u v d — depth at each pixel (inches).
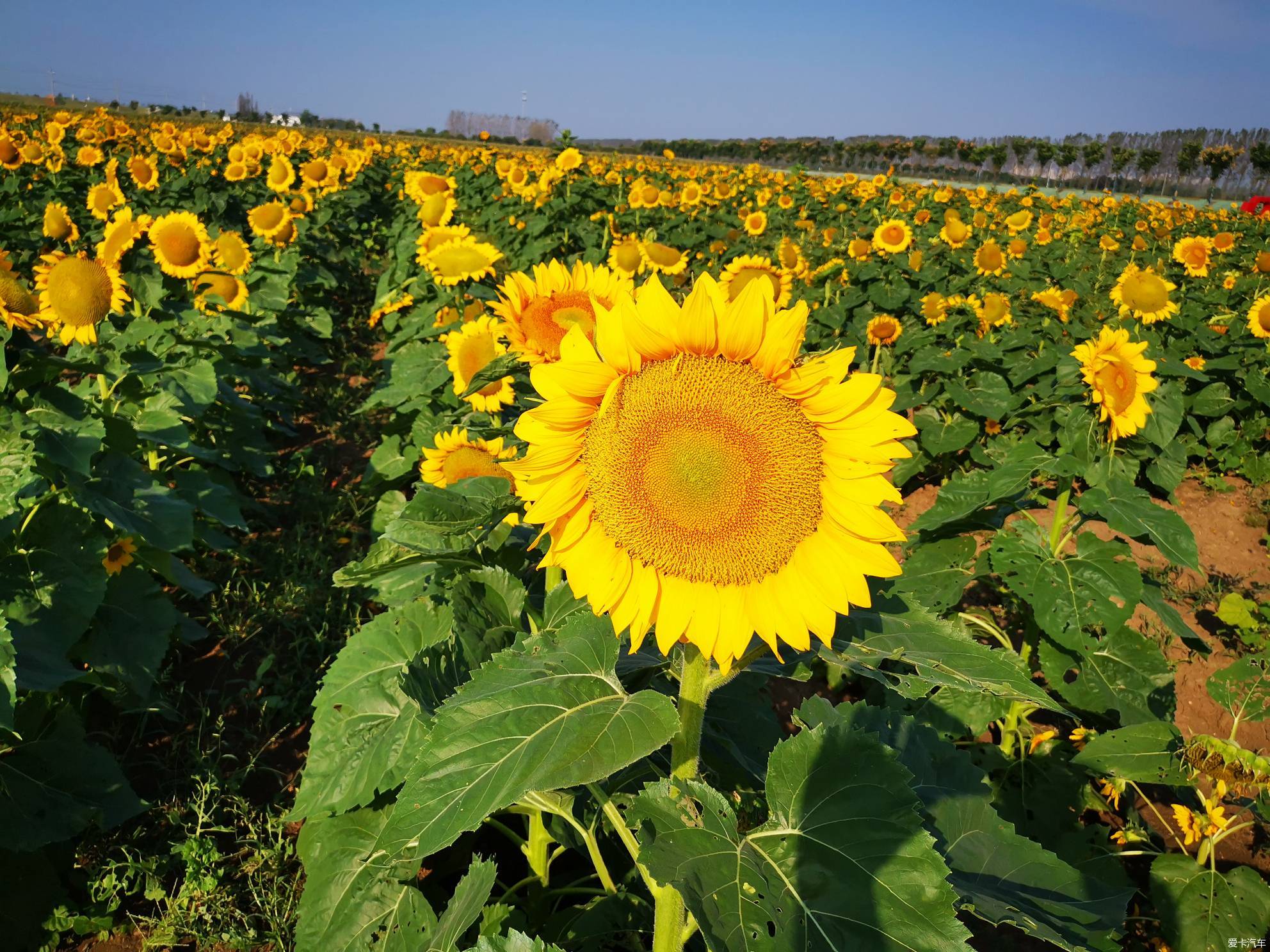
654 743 71.1
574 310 123.9
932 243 611.5
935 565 178.5
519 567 151.7
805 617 75.2
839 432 71.7
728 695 134.2
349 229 736.3
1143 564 275.0
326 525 271.9
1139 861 162.7
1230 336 419.5
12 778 136.0
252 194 759.7
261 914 137.2
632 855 96.9
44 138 880.9
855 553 74.0
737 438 72.2
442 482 185.0
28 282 475.5
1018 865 91.3
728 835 71.8
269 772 170.7
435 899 137.4
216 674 199.6
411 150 1385.3
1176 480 271.0
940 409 343.9
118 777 144.9
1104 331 167.8
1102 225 943.0
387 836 70.4
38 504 158.7
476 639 120.8
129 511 168.6
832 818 71.1
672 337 71.7
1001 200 1155.3
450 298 327.9
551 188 548.4
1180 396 212.2
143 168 578.2
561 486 76.5
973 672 80.1
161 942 132.6
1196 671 225.5
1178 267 674.8
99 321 220.7
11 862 132.6
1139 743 146.6
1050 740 169.8
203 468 263.3
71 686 166.4
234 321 345.7
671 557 75.2
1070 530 176.2
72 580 148.7
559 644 84.2
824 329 438.3
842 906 66.2
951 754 111.6
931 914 64.7
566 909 123.9
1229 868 158.2
